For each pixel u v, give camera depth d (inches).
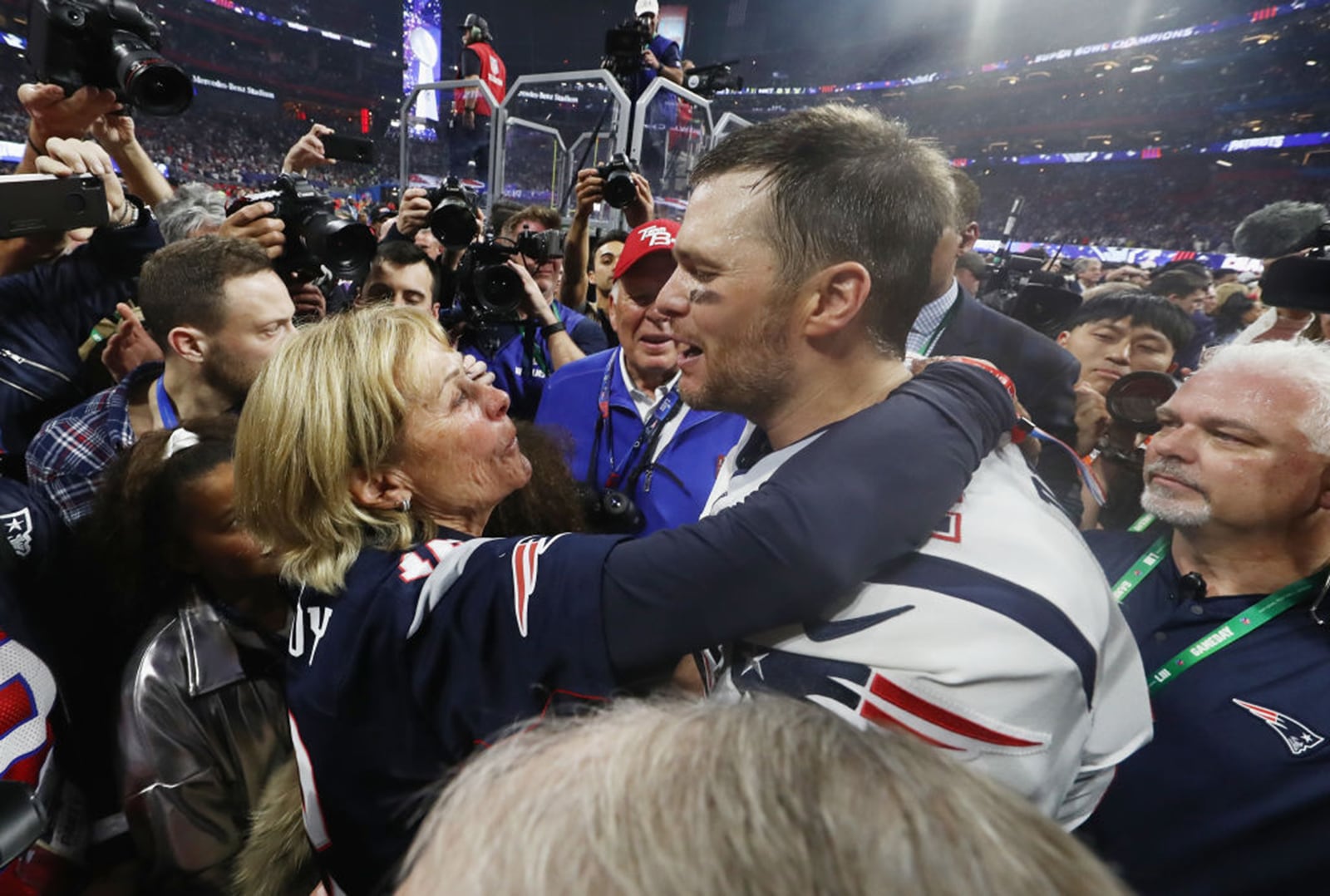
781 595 22.3
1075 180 1062.4
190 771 42.3
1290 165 848.9
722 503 31.4
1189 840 37.6
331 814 28.0
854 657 23.3
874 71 1275.8
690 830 8.1
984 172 1178.0
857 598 23.7
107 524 44.2
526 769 10.0
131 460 44.8
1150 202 959.6
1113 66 1018.1
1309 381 36.2
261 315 56.8
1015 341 85.4
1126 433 69.9
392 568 27.0
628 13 1012.5
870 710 22.8
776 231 24.4
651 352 64.2
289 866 35.2
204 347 56.5
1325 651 36.4
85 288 63.4
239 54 1202.0
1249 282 250.8
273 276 59.1
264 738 44.4
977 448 25.3
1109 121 1034.7
